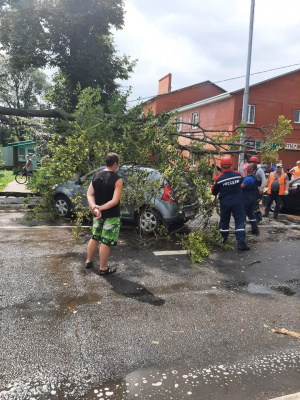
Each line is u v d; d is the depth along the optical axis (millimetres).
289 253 5938
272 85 23141
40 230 7090
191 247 5543
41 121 11227
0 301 3643
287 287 4336
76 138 7543
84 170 7617
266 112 23156
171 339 3000
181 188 6395
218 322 3340
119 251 5703
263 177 8555
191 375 2504
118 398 2250
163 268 4914
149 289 4117
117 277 4473
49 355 2705
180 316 3441
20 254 5344
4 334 2994
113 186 4324
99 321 3283
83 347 2832
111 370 2541
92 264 4914
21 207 10070
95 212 4262
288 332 3172
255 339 3039
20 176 20609
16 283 4145
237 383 2426
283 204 10703
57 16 17906
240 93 22375
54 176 8391
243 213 6082
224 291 4141
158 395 2285
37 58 19188
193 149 7641
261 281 4531
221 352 2818
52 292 3918
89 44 19797
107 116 9117
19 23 18281
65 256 5301
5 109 11312
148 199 6480
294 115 23922
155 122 7367
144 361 2666
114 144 7039
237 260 5449
